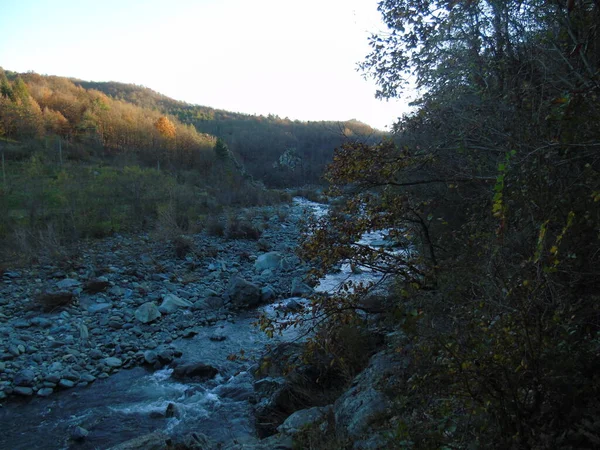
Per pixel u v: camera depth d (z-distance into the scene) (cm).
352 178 407
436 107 452
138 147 4912
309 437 431
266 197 3419
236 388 694
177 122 7356
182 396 681
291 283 1259
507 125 347
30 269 1234
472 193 492
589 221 246
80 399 671
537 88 324
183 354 827
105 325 938
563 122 246
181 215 2094
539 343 228
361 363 557
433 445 258
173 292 1170
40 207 1798
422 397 295
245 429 578
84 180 2453
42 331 878
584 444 209
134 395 684
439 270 368
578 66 317
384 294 549
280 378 664
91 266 1301
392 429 322
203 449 487
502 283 260
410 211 438
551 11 355
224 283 1291
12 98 4656
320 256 437
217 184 3744
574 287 256
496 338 238
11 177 2261
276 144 7569
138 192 2303
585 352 232
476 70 438
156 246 1625
